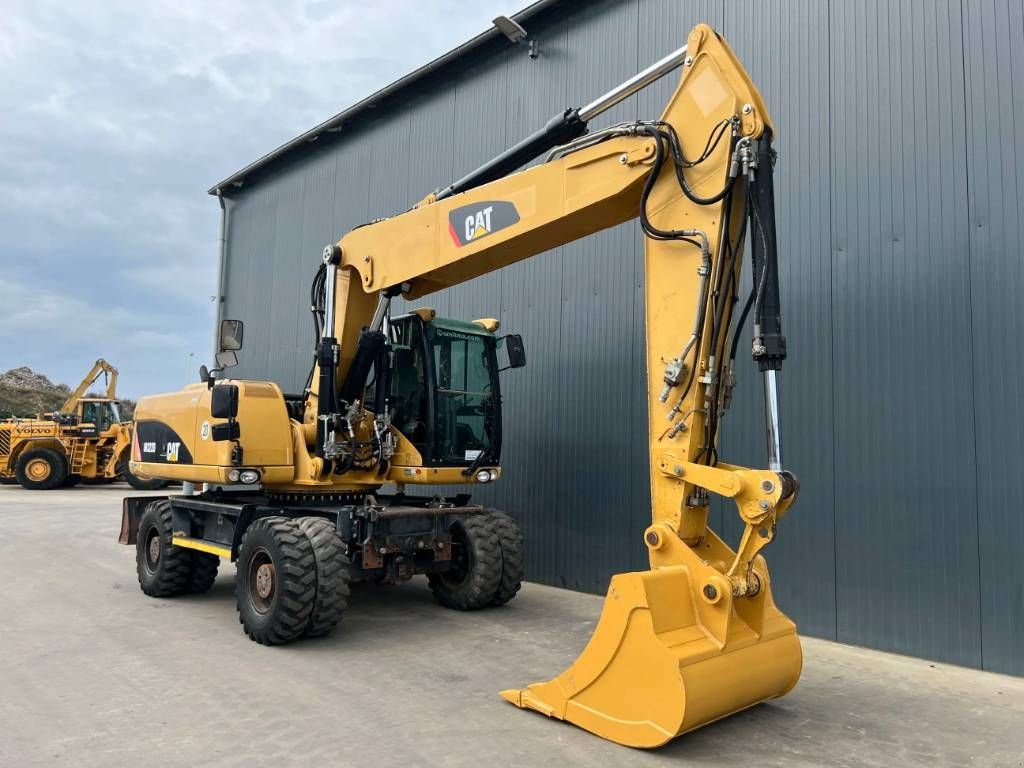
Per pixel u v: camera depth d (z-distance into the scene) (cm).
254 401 663
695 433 403
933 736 404
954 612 546
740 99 403
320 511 634
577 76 850
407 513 624
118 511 1468
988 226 549
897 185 594
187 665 508
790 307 644
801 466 630
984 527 537
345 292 656
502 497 887
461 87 995
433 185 1028
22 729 392
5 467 2039
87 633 590
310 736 386
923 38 589
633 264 771
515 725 405
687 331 407
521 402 875
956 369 556
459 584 689
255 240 1408
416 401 688
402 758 360
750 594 389
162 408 781
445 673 498
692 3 742
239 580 595
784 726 414
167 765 350
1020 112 542
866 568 590
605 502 777
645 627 372
